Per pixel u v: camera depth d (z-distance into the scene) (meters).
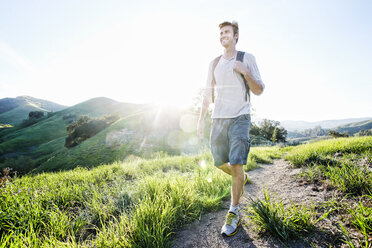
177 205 2.11
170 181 2.81
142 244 1.53
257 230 1.72
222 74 2.12
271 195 2.48
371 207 1.58
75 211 2.32
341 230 1.44
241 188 1.87
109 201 2.36
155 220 1.78
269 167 4.67
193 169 4.49
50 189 2.95
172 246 1.64
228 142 2.11
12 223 1.85
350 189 2.03
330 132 64.75
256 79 1.89
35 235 1.63
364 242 1.26
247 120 1.99
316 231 1.51
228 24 2.13
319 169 2.94
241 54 2.05
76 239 1.77
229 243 1.61
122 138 32.78
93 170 4.82
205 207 2.31
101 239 1.58
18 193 2.49
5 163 38.47
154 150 28.38
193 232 1.85
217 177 3.15
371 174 2.13
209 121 36.81
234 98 2.05
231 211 1.83
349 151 4.07
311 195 2.19
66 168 27.92
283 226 1.54
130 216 1.89
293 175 3.21
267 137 58.06
